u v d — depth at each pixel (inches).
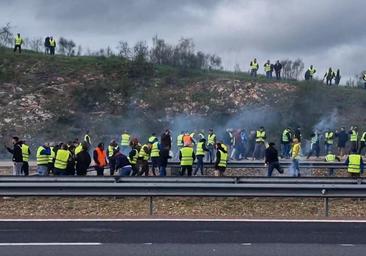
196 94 1898.4
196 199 634.2
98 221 524.7
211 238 449.4
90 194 563.5
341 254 400.2
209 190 567.5
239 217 556.7
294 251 407.8
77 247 416.8
